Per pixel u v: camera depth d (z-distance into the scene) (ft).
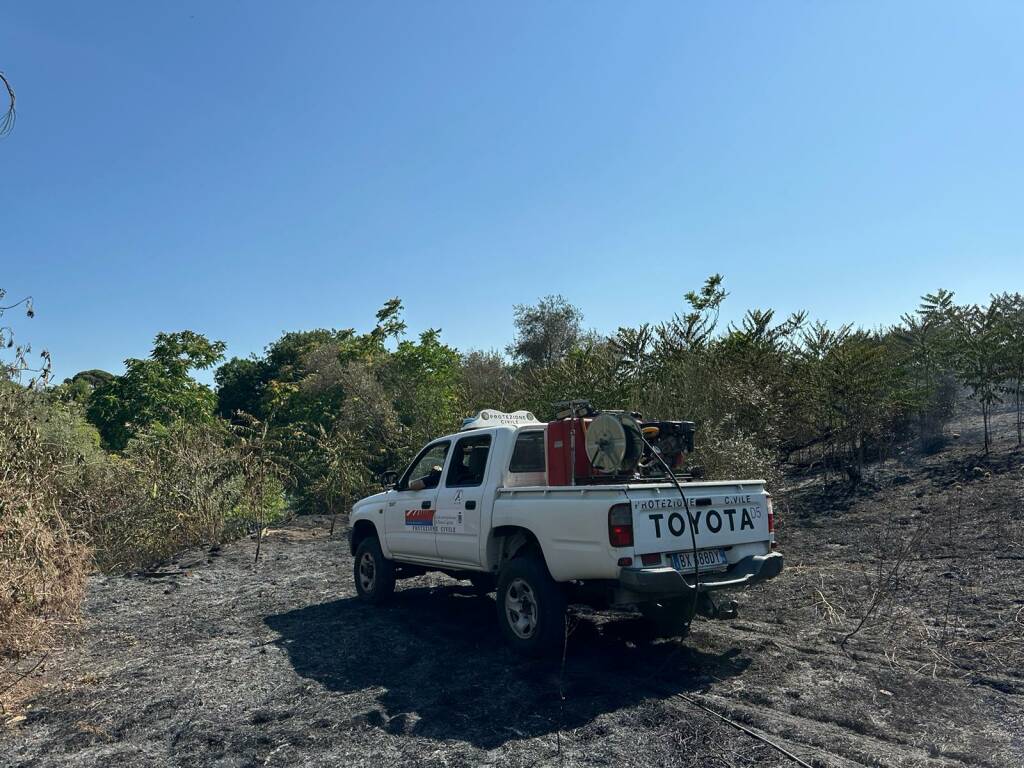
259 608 27.04
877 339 45.14
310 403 68.54
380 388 62.59
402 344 67.97
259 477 42.75
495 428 22.35
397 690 17.29
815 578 25.46
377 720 15.38
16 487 21.31
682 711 15.07
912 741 13.41
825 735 13.74
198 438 44.42
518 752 13.58
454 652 20.20
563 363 47.29
